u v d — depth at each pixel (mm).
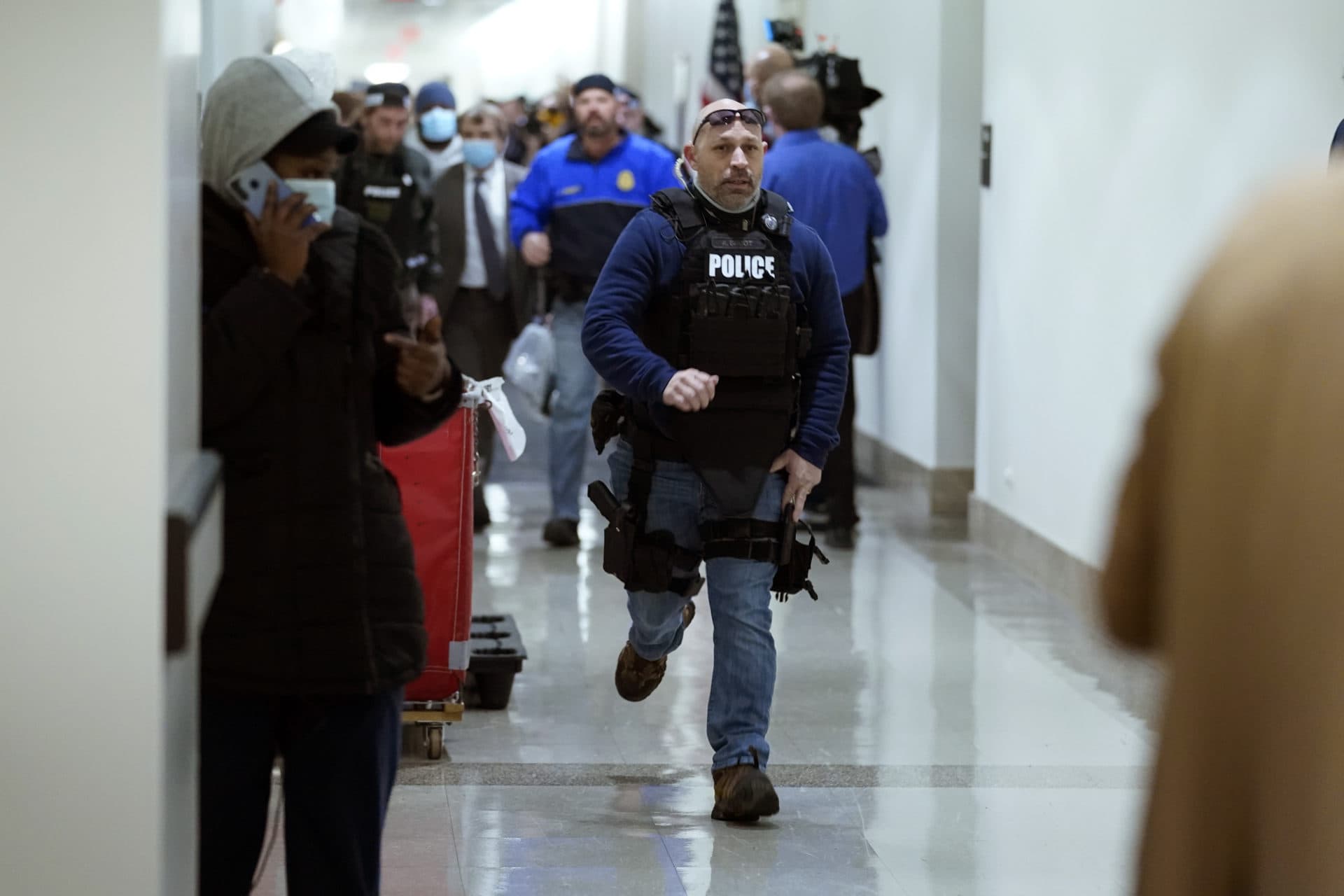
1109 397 15008
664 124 44781
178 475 4910
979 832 9836
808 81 18109
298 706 6238
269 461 6043
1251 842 3502
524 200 17781
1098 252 15320
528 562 17516
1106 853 9508
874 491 22484
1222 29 12773
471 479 10719
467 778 10617
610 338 9562
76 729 4574
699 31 39344
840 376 9859
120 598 4574
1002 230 18281
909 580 17016
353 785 6234
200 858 6215
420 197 17062
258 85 6078
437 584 10742
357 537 6137
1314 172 3695
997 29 18406
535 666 13516
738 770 9781
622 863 9180
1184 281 13312
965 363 20438
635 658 10859
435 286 17281
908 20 21812
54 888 4582
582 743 11469
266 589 6031
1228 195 12586
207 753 6102
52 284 4535
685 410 9391
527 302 19203
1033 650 14289
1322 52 11234
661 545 9766
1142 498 3742
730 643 9742
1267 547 3414
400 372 6355
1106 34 15133
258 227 5973
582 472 18359
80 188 4523
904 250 22078
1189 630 3533
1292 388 3418
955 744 11594
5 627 4555
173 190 4770
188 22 5203
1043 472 16891
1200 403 3541
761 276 9531
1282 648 3396
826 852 9438
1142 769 11078
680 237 9648
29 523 4551
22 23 4488
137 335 4559
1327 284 3432
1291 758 3389
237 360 5887
